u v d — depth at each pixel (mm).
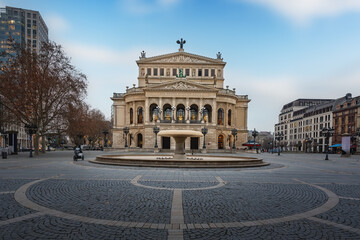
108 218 6207
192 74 67250
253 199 8305
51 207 7133
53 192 9023
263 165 19953
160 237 5074
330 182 12109
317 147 88250
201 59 67562
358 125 68250
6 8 113938
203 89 56969
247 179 12555
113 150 53969
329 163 25812
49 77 35125
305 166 21297
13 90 33875
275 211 6992
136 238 5012
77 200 7914
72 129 39875
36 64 35281
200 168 17031
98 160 21984
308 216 6602
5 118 37219
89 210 6855
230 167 17797
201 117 56750
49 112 38938
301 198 8570
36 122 36562
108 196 8461
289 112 117562
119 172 14656
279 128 128000
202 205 7469
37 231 5336
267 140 156625
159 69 67312
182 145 23141
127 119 64875
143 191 9273
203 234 5250
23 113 37438
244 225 5836
